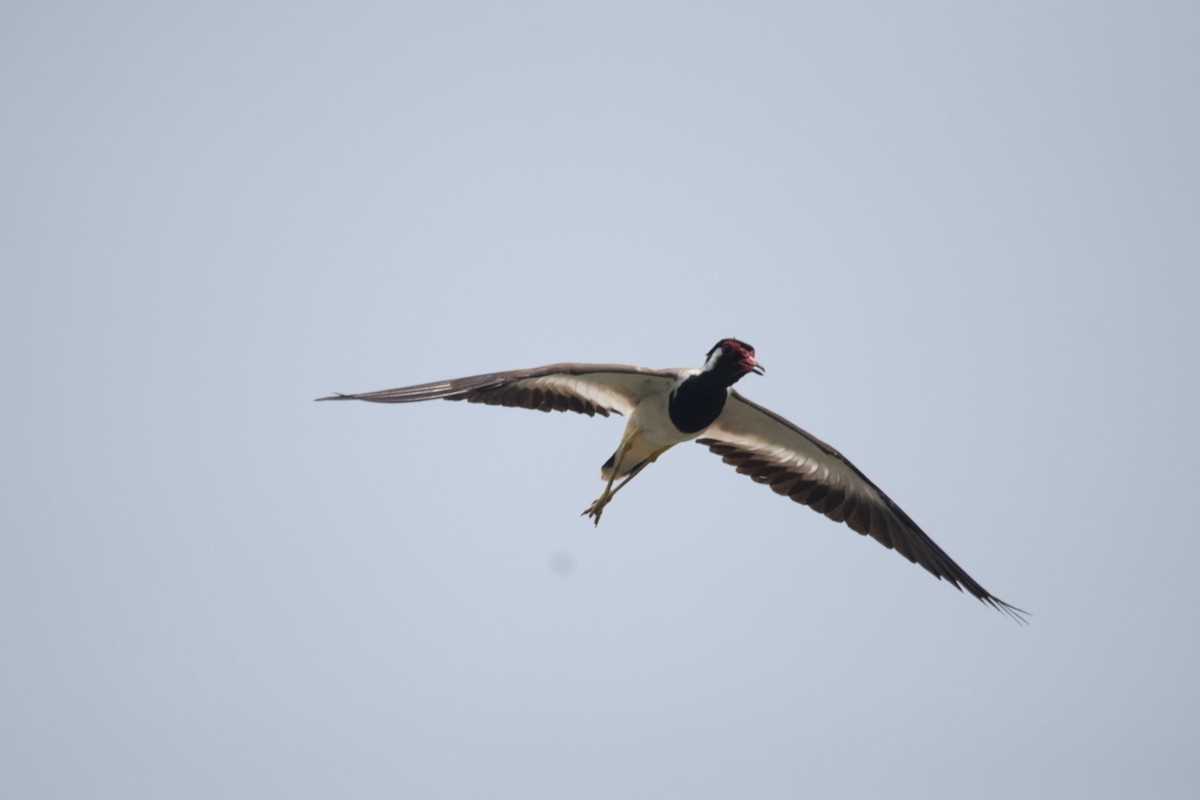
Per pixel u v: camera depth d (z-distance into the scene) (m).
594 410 16.16
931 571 16.52
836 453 16.83
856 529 16.94
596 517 16.25
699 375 15.91
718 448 17.58
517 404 15.48
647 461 16.91
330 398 14.12
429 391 14.66
